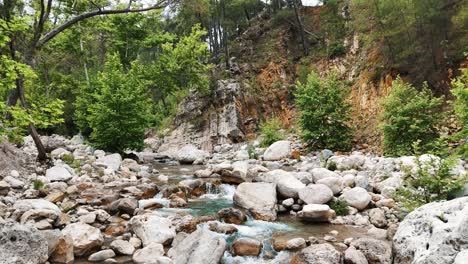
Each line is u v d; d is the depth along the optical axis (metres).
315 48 31.23
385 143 14.72
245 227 7.86
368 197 8.90
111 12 11.98
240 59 32.44
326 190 9.11
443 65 17.75
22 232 5.09
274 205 9.01
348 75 26.06
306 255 5.80
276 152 17.83
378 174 11.51
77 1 18.39
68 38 21.97
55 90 26.95
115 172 13.30
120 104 17.41
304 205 9.12
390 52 21.31
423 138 13.87
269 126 23.94
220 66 32.28
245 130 27.50
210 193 11.24
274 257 6.26
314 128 18.62
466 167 10.61
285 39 32.78
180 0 14.65
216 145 26.72
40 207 7.39
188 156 19.94
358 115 21.61
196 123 28.72
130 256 6.17
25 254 4.98
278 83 29.84
